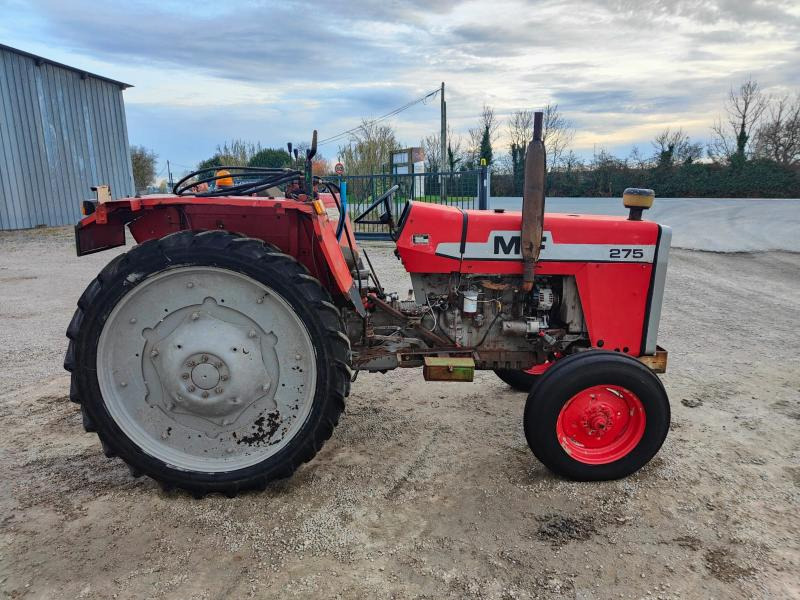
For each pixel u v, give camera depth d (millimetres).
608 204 18969
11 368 4566
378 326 3260
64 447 3234
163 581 2164
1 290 7629
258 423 2678
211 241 2514
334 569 2229
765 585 2143
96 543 2387
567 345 3225
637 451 2863
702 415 3674
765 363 4715
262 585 2143
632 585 2146
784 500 2707
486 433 3449
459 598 2076
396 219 3600
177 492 2756
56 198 14984
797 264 10016
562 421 2875
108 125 16578
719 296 7477
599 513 2613
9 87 13594
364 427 3525
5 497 2721
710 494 2758
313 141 2846
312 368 2613
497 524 2527
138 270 2492
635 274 3123
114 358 2611
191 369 2594
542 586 2141
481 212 3166
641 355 3217
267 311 2592
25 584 2145
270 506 2658
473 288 3168
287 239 2861
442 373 2930
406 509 2639
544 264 3094
